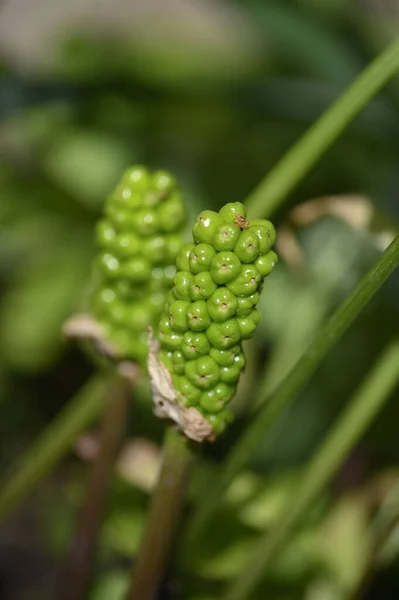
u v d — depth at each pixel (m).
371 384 0.50
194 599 0.55
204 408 0.44
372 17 0.82
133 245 0.47
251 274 0.42
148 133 0.69
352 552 0.56
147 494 0.56
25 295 0.66
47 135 0.69
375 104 0.60
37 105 0.63
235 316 0.43
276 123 0.67
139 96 0.63
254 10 0.63
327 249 0.63
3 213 0.68
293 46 0.63
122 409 0.50
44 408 0.72
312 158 0.48
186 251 0.43
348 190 0.66
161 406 0.45
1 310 0.72
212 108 0.65
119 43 0.72
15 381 0.71
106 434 0.51
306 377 0.48
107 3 0.98
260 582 0.53
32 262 0.67
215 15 0.92
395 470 0.57
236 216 0.42
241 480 0.57
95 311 0.49
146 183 0.47
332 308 0.63
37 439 0.71
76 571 0.53
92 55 0.67
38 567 0.68
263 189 0.49
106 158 0.70
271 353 0.64
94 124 0.67
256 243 0.42
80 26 0.84
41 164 0.69
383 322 0.63
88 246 0.67
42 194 0.69
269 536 0.50
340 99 0.48
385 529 0.54
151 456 0.55
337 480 0.60
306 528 0.57
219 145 0.69
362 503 0.57
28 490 0.53
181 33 0.90
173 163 0.70
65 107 0.65
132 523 0.56
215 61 0.72
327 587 0.56
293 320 0.63
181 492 0.46
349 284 0.63
